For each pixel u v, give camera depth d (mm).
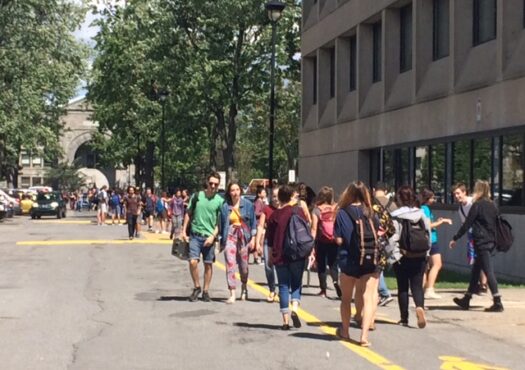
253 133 67750
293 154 67375
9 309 12539
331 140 31766
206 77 43625
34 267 19672
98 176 109750
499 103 18828
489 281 12547
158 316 11938
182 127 46969
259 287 15680
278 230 10711
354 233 9680
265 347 9586
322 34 32594
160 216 36094
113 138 65562
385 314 12328
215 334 10445
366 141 28047
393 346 9742
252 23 42938
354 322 11500
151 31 44812
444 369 8492
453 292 14953
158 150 65375
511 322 11602
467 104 20547
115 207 44594
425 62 23781
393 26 26141
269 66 43656
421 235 10844
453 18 21297
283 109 48938
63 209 54938
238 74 44125
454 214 20656
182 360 8805
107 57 56438
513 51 18500
